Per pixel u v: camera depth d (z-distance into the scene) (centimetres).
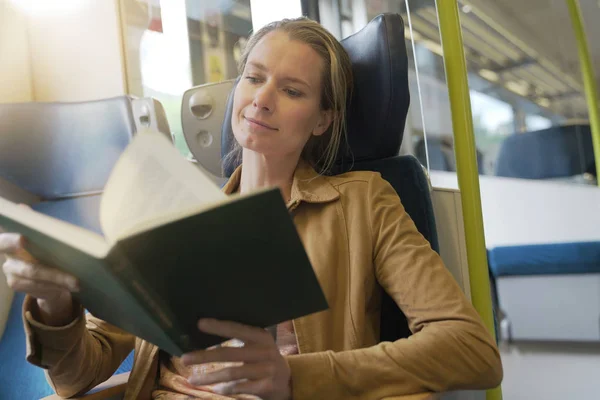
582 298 268
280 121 107
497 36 330
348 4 228
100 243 51
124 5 193
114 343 108
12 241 63
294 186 110
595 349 254
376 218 103
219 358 65
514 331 280
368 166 125
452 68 138
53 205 159
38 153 153
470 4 317
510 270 284
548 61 331
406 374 77
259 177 115
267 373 67
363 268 99
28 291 72
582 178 323
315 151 127
